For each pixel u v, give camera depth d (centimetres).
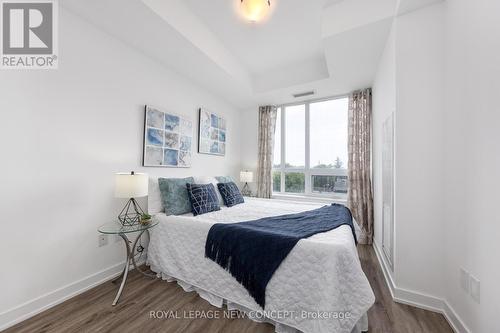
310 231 167
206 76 310
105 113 210
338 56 251
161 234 219
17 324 148
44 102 167
